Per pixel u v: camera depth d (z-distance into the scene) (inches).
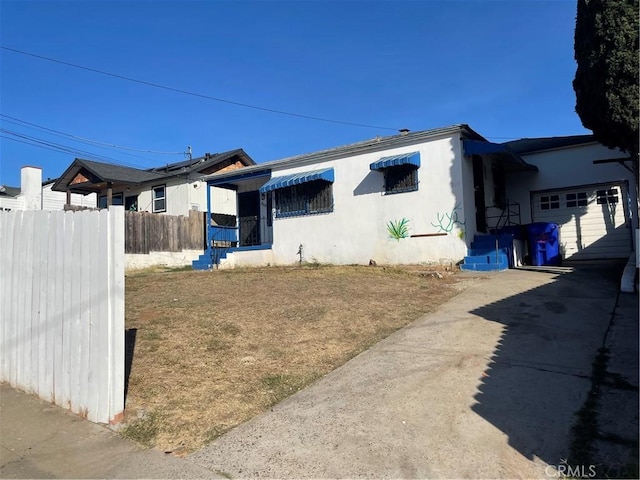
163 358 228.1
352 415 169.0
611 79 332.2
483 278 414.6
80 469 142.4
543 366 203.3
